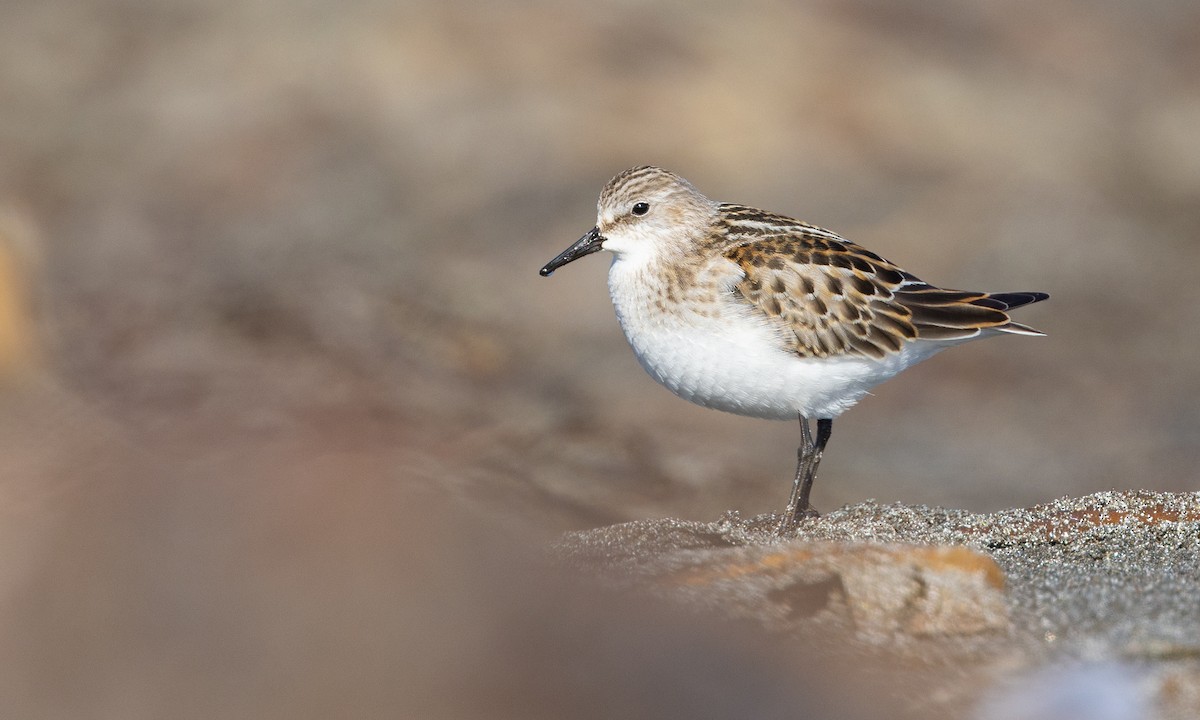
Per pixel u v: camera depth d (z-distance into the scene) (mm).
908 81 21219
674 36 21766
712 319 9773
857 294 9875
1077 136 20531
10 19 23312
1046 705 5801
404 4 22594
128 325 14383
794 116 20156
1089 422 14289
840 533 8438
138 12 23656
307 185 19234
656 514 11016
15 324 12742
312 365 13656
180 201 19156
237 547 6219
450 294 16547
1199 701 5805
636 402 14516
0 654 5465
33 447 8969
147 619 5680
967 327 10047
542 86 20781
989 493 12672
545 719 5371
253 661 5500
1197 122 21266
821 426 10281
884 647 6262
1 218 16531
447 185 19109
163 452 8828
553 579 6371
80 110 21203
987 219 18156
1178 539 7734
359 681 5387
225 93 21281
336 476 7191
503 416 13125
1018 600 6719
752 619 6336
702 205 10320
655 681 5656
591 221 18219
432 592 5988
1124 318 16344
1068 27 23938
